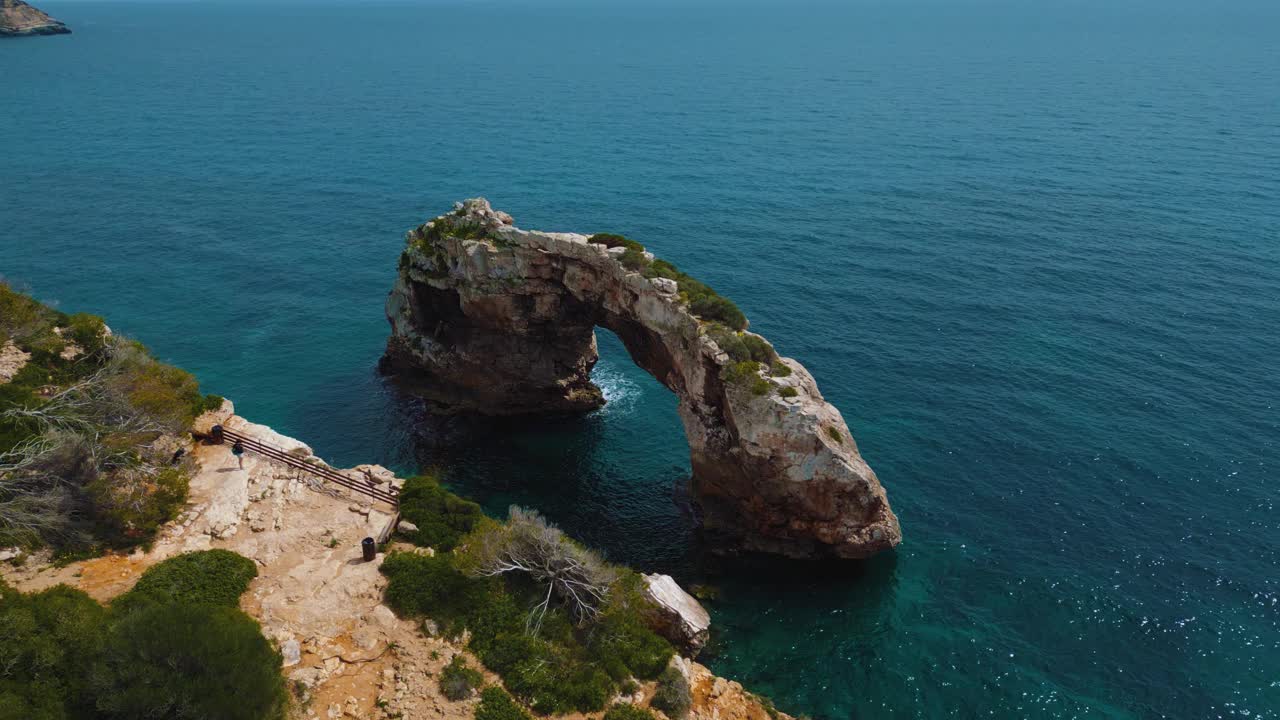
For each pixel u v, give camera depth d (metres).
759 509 49.56
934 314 80.19
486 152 154.12
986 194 119.06
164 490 37.69
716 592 45.84
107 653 26.03
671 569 48.00
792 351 73.25
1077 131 160.75
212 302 84.56
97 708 25.11
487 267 60.44
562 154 152.12
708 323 51.34
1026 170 131.88
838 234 104.12
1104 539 48.53
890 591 45.72
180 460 41.25
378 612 34.38
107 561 34.22
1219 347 70.50
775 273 91.69
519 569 38.03
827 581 46.91
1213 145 142.25
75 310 80.69
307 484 42.16
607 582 38.91
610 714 32.56
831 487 46.88
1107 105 191.00
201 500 39.06
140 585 32.12
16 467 34.53
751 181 130.75
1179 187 117.50
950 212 111.19
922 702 38.53
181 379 46.78
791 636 42.66
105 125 171.00
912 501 52.62
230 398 65.69
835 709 38.12
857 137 163.38
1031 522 50.41
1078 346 72.19
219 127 174.50
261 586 35.00
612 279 56.53
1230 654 40.41
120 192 121.56
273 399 66.00
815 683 39.59
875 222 108.25
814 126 176.75
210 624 27.89
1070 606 43.81
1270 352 69.19
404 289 68.12
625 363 74.62
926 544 48.97
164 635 26.62
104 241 100.50
